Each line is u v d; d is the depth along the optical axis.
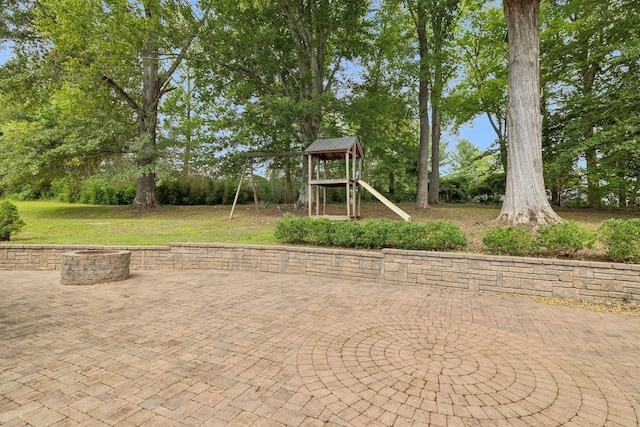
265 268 7.01
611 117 11.41
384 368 2.79
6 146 13.13
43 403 2.27
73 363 2.88
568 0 12.82
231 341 3.37
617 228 4.90
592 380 2.60
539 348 3.20
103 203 19.81
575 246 5.20
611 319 4.05
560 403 2.28
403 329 3.71
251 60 13.15
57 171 14.76
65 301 4.81
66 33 11.05
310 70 13.88
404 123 17.97
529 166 7.69
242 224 11.30
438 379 2.61
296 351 3.13
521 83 7.77
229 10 12.07
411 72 13.05
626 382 2.57
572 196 15.86
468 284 5.43
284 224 7.67
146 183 16.08
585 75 13.83
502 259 5.22
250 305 4.62
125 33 11.41
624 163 12.28
